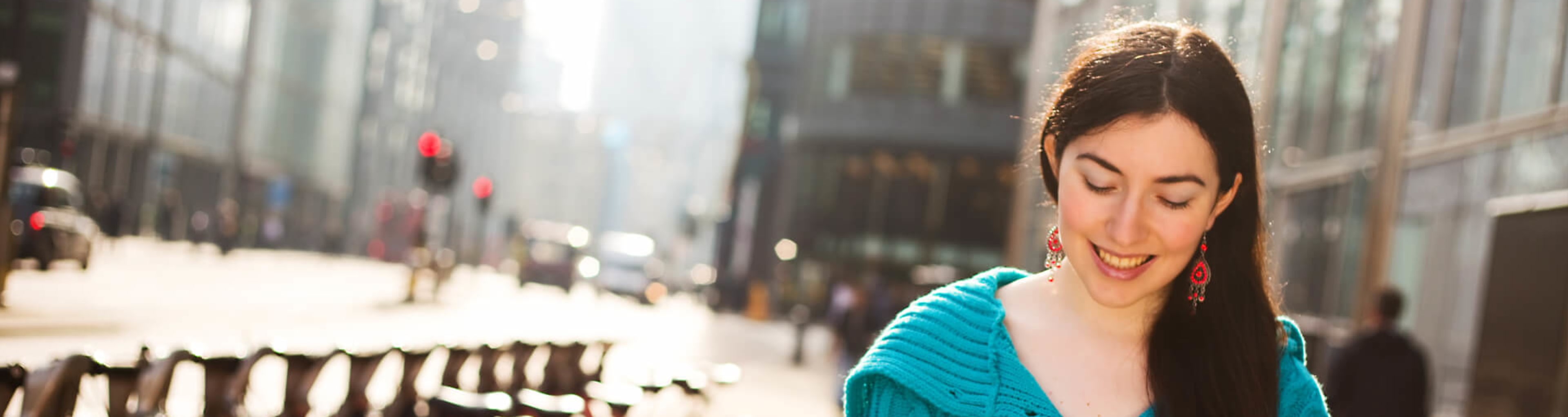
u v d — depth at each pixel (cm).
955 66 3797
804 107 3975
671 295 5309
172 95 3697
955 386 150
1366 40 1169
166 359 403
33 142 2939
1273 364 163
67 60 2953
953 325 156
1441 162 1042
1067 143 150
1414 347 661
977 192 3769
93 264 2195
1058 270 162
